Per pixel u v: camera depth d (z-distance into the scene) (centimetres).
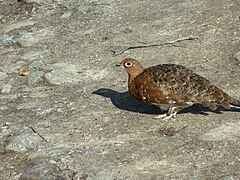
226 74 1255
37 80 1338
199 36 1460
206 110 1108
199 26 1514
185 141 1008
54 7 1806
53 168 955
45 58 1457
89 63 1399
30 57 1472
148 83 1041
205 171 915
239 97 1144
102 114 1145
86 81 1308
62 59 1438
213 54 1363
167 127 1062
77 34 1577
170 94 1025
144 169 935
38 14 1772
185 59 1359
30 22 1711
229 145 980
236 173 902
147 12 1653
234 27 1480
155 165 945
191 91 1019
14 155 1029
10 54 1512
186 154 968
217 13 1573
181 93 1021
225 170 912
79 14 1714
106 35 1544
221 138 1002
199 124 1059
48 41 1559
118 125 1092
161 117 1090
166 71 1041
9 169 988
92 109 1172
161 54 1399
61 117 1149
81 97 1231
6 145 1062
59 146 1036
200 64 1323
